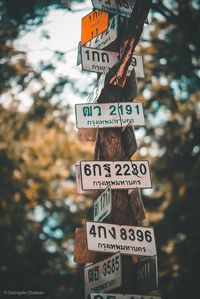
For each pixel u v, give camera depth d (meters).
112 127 7.27
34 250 23.64
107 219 6.87
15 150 21.16
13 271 22.11
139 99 17.73
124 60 7.25
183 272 15.88
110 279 6.46
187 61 16.48
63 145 24.33
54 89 17.48
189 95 18.14
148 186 6.91
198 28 15.95
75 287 22.41
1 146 20.56
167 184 18.89
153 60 16.94
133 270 6.65
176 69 16.66
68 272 23.70
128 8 7.80
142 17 7.01
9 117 19.33
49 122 19.81
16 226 22.00
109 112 7.30
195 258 16.16
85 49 7.70
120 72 7.34
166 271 16.11
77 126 7.21
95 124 7.25
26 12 15.66
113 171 6.95
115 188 6.89
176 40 16.91
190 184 17.34
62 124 19.81
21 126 19.52
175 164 18.27
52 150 24.22
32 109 18.69
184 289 15.74
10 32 16.06
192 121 18.30
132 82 7.50
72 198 25.91
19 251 23.38
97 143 7.31
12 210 21.72
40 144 23.17
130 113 7.31
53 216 25.45
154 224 18.19
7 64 16.77
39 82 17.12
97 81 7.84
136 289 6.58
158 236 17.94
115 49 7.79
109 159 7.22
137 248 6.52
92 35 7.92
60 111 18.78
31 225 24.20
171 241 17.33
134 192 6.84
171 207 17.58
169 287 15.84
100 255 6.91
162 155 18.69
